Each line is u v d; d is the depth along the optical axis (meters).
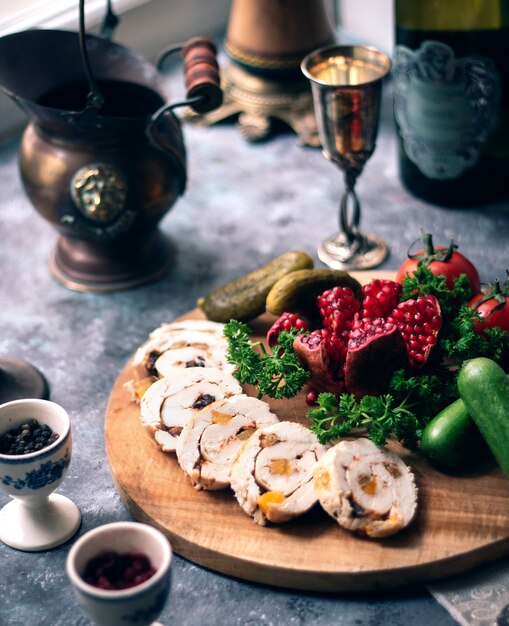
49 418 0.68
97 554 0.59
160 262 0.91
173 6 1.13
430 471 0.69
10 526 0.69
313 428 0.69
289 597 0.65
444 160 0.93
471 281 0.78
